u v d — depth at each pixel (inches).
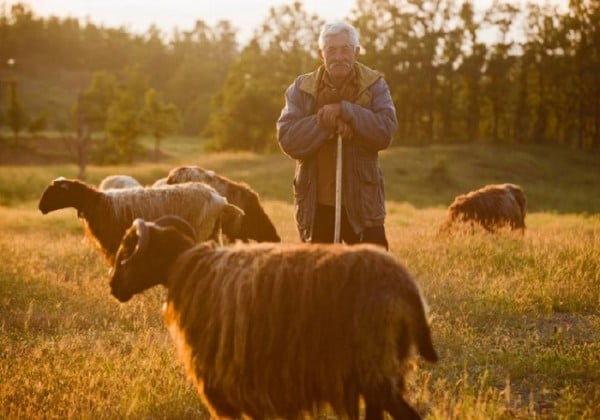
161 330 327.3
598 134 3213.6
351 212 241.4
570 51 3243.1
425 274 415.2
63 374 254.7
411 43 3289.9
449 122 3366.1
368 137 237.3
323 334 175.3
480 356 273.1
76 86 6934.1
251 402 187.0
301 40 3649.1
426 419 209.3
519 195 666.2
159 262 205.6
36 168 2011.6
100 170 2001.7
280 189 1745.8
